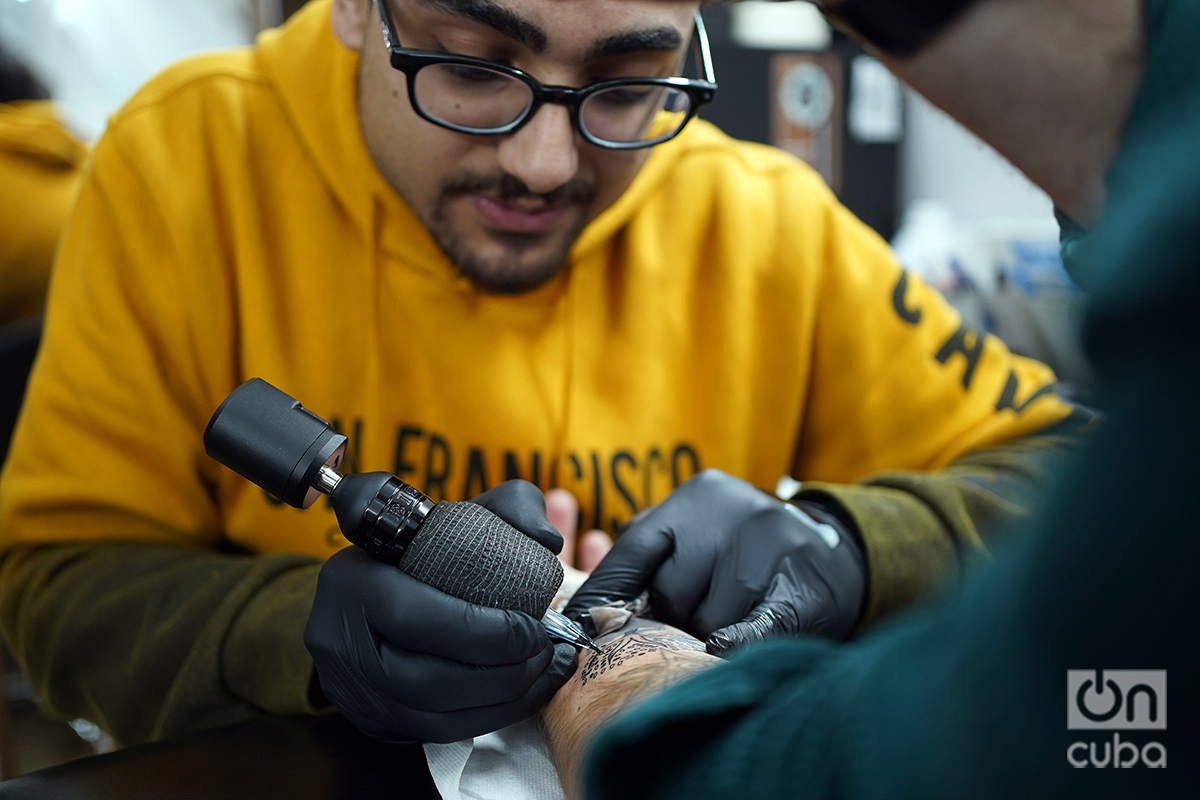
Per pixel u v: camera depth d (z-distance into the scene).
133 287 0.88
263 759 0.52
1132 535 0.24
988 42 0.30
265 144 0.93
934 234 2.03
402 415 0.92
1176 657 0.24
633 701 0.48
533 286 0.83
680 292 1.00
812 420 1.08
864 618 0.70
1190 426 0.24
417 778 0.51
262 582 0.69
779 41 2.25
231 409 0.49
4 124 1.54
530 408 0.92
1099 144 0.30
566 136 0.69
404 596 0.50
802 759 0.31
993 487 0.85
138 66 2.08
